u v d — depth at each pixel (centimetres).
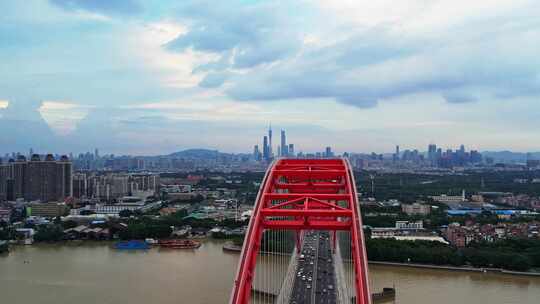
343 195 11069
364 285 8588
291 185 12694
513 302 16250
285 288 12000
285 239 17175
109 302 16200
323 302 11169
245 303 8800
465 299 16625
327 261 15175
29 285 18538
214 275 19850
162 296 16750
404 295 17150
